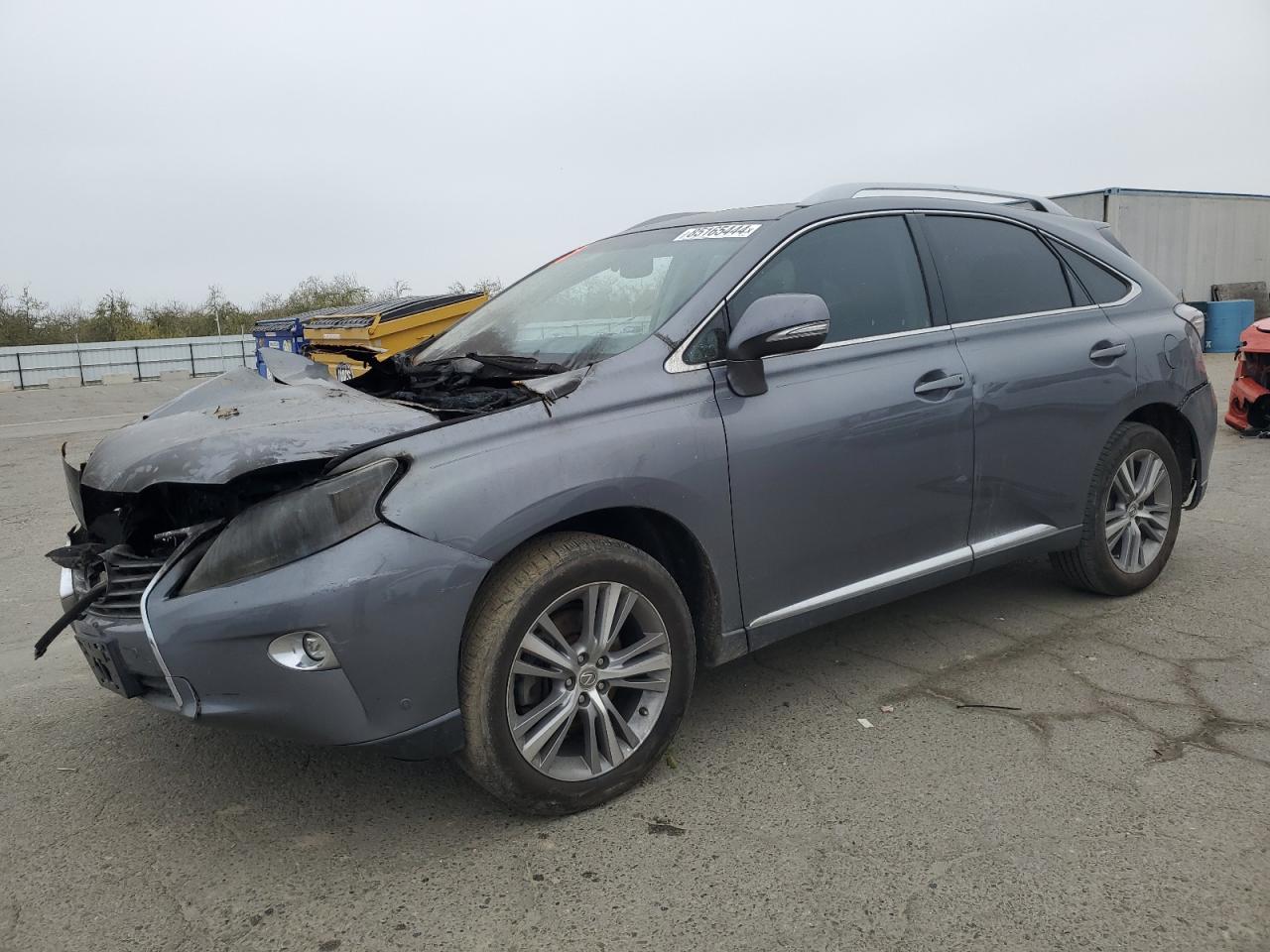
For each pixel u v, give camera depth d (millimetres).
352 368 10680
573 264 4109
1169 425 4668
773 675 3836
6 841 2842
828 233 3582
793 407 3227
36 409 20672
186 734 3535
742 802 2893
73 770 3281
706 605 3146
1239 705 3416
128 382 32375
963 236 3986
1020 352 3912
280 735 2531
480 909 2434
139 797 3078
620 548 2844
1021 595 4676
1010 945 2227
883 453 3443
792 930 2309
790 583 3299
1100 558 4344
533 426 2732
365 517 2455
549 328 3584
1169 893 2385
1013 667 3814
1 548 6789
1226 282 21750
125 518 2801
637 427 2885
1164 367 4434
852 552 3439
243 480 2547
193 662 2471
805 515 3271
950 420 3631
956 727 3326
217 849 2764
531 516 2643
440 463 2570
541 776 2760
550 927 2355
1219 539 5527
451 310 11031
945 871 2514
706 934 2309
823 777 3018
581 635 2834
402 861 2666
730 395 3115
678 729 3047
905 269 3734
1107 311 4355
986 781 2955
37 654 2732
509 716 2676
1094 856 2551
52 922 2449
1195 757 3061
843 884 2479
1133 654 3904
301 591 2391
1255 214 21859
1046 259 4258
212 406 3195
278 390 3150
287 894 2531
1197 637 4059
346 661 2430
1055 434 4027
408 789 3070
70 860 2730
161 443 2748
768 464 3148
